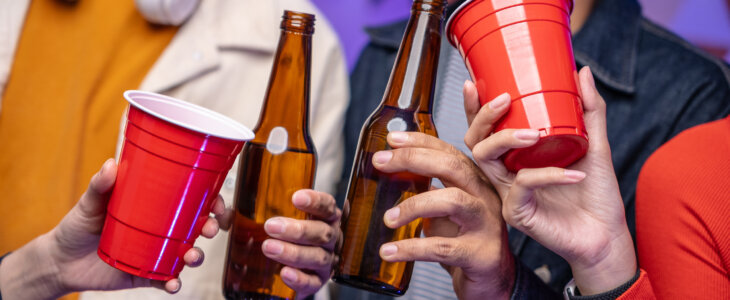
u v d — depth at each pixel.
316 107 1.45
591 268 0.82
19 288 0.90
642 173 0.96
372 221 0.81
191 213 0.72
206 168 0.71
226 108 1.39
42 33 1.31
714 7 2.02
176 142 0.69
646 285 0.82
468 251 0.79
